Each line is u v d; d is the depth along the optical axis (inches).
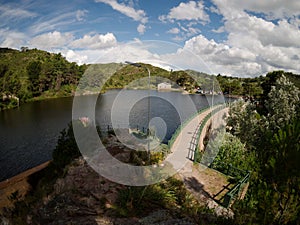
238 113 613.9
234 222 226.5
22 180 428.5
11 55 3223.4
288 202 190.2
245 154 416.5
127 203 247.9
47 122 1139.9
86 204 250.5
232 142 445.1
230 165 358.6
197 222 231.3
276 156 189.5
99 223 221.0
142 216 235.0
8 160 677.9
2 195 370.9
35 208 262.5
